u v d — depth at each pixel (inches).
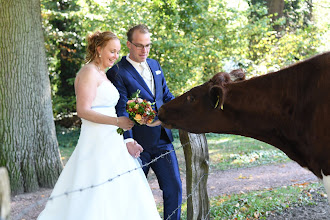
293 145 140.9
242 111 140.6
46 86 311.6
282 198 227.6
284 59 588.4
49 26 590.9
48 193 293.9
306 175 305.6
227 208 220.2
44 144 308.2
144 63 170.2
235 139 514.0
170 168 168.4
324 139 128.2
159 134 167.0
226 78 144.0
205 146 173.6
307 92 131.8
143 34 161.2
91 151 145.2
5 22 286.0
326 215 197.0
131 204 144.9
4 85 291.0
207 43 524.1
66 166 148.3
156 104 168.7
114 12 479.5
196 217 170.1
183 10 436.1
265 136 144.6
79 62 634.2
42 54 307.9
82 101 142.1
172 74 498.9
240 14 546.3
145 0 466.9
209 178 325.7
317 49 608.1
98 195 140.4
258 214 204.8
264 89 138.9
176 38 490.3
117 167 145.6
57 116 682.2
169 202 168.4
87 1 497.0
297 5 810.8
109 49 147.9
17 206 267.6
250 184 292.4
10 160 294.0
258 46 581.0
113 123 143.4
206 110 143.3
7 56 289.0
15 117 294.8
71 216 139.2
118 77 164.4
